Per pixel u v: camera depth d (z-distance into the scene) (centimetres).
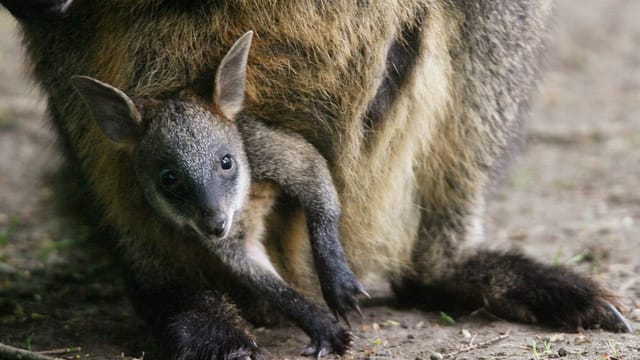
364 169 1102
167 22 1009
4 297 1252
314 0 1020
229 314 1048
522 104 1270
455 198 1211
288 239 1080
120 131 1006
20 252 1459
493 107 1195
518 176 1783
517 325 1137
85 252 1434
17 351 973
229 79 999
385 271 1207
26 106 2186
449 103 1152
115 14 1016
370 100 1070
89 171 1111
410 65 1088
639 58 2561
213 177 974
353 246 1148
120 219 1095
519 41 1201
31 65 1179
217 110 1005
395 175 1134
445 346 1054
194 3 1006
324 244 1016
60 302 1245
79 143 1109
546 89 2328
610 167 1839
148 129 998
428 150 1160
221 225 962
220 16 1009
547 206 1644
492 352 1030
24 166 1902
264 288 1010
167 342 1024
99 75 1048
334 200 1034
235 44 983
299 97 1044
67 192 1455
